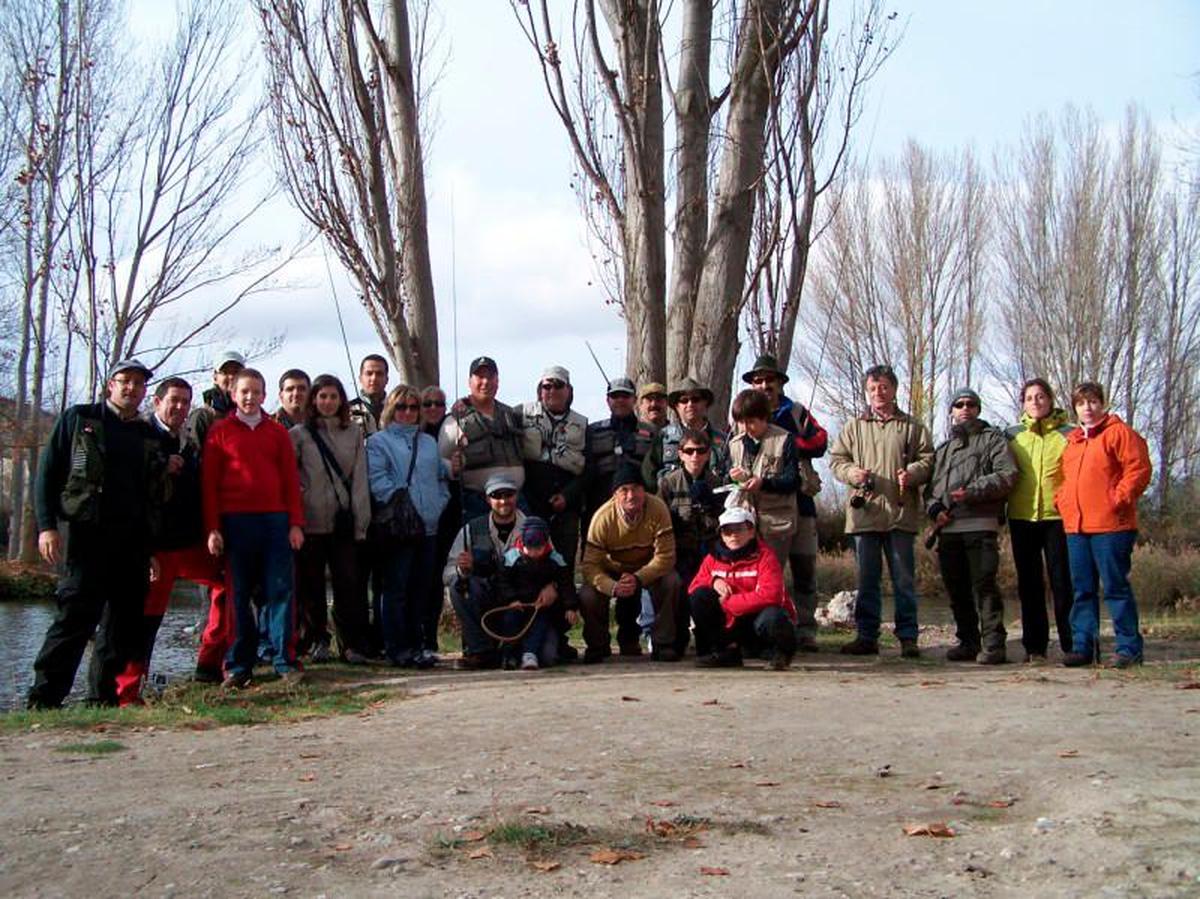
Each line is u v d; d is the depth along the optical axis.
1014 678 8.27
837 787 4.85
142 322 26.17
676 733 6.11
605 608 9.50
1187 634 11.80
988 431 9.50
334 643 10.96
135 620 8.00
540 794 4.77
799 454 9.83
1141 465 8.71
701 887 3.58
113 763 5.68
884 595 25.39
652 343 12.62
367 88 13.52
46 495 7.71
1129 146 36.69
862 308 37.25
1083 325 36.31
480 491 9.72
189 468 8.38
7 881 3.76
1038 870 3.68
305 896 3.57
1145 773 4.84
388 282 13.65
